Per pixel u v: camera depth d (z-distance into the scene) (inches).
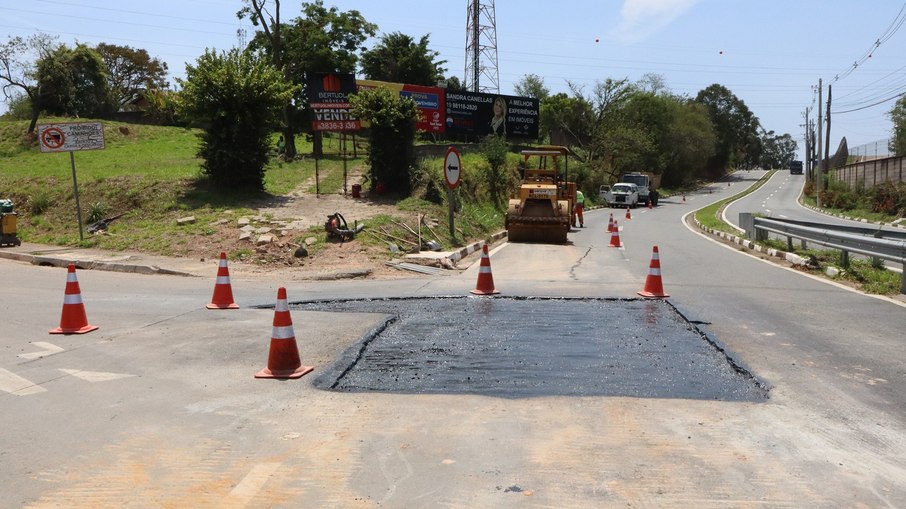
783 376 252.4
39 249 681.6
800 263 598.9
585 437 191.0
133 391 237.9
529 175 944.9
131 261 601.0
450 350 290.2
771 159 6717.5
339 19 1628.9
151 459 178.1
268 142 866.8
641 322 349.4
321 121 890.1
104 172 989.2
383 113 884.0
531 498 153.7
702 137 3403.1
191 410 217.2
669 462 173.8
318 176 994.7
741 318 361.7
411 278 527.8
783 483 161.8
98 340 314.8
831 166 3149.6
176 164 1123.3
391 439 190.2
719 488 158.9
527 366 264.7
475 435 192.7
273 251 622.5
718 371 257.4
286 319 257.9
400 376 252.2
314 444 187.0
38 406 222.1
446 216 846.5
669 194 3031.5
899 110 2600.9
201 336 321.7
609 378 248.2
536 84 3198.8
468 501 152.3
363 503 151.7
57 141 701.3
